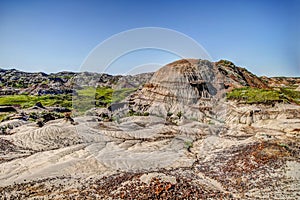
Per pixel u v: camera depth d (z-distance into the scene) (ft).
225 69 240.73
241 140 98.99
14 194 52.70
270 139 87.97
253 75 271.28
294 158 62.80
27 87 353.10
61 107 219.82
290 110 138.41
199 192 48.91
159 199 45.24
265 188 50.90
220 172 62.85
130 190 48.78
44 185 56.90
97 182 56.90
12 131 126.62
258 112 137.18
